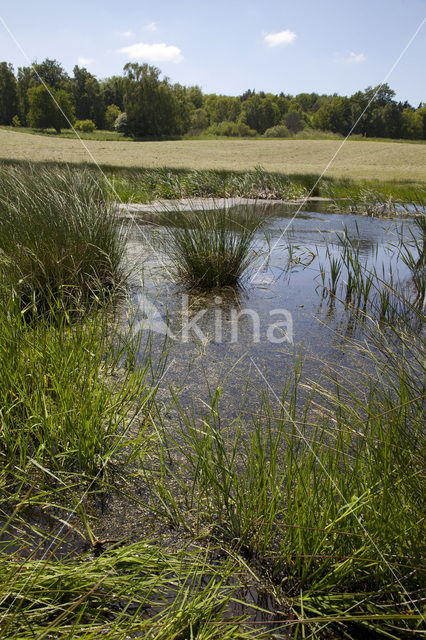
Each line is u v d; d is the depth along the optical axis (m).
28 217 3.32
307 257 5.09
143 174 11.06
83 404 1.73
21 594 1.02
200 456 1.55
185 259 4.02
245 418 1.97
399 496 1.28
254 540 1.34
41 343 2.03
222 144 40.19
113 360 2.34
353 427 1.62
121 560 1.20
